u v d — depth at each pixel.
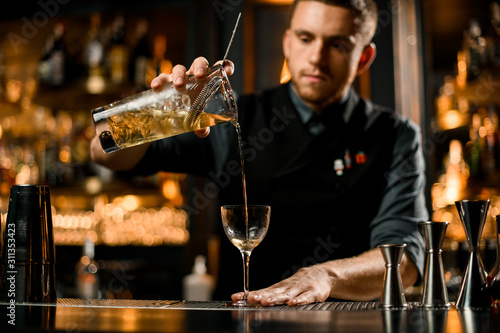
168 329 0.73
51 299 1.13
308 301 1.06
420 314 0.87
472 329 0.71
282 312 0.92
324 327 0.74
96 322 0.80
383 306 1.00
